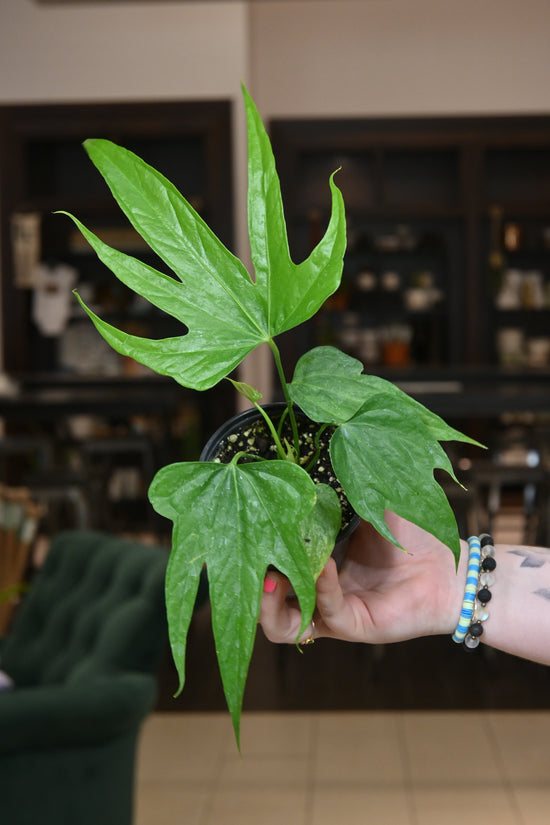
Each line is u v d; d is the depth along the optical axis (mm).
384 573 740
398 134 7844
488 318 8117
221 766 3283
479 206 7891
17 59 7398
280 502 477
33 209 7605
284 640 662
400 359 8016
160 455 6449
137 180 515
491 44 7832
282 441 578
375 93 7895
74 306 7785
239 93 7328
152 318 7840
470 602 714
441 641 4668
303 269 510
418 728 3609
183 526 477
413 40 7859
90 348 7824
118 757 2205
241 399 7223
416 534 747
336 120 7832
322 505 536
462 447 7812
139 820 2871
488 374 7477
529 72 7828
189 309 505
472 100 7863
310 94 7918
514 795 3016
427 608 719
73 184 7805
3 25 7379
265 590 629
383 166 7973
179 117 7363
